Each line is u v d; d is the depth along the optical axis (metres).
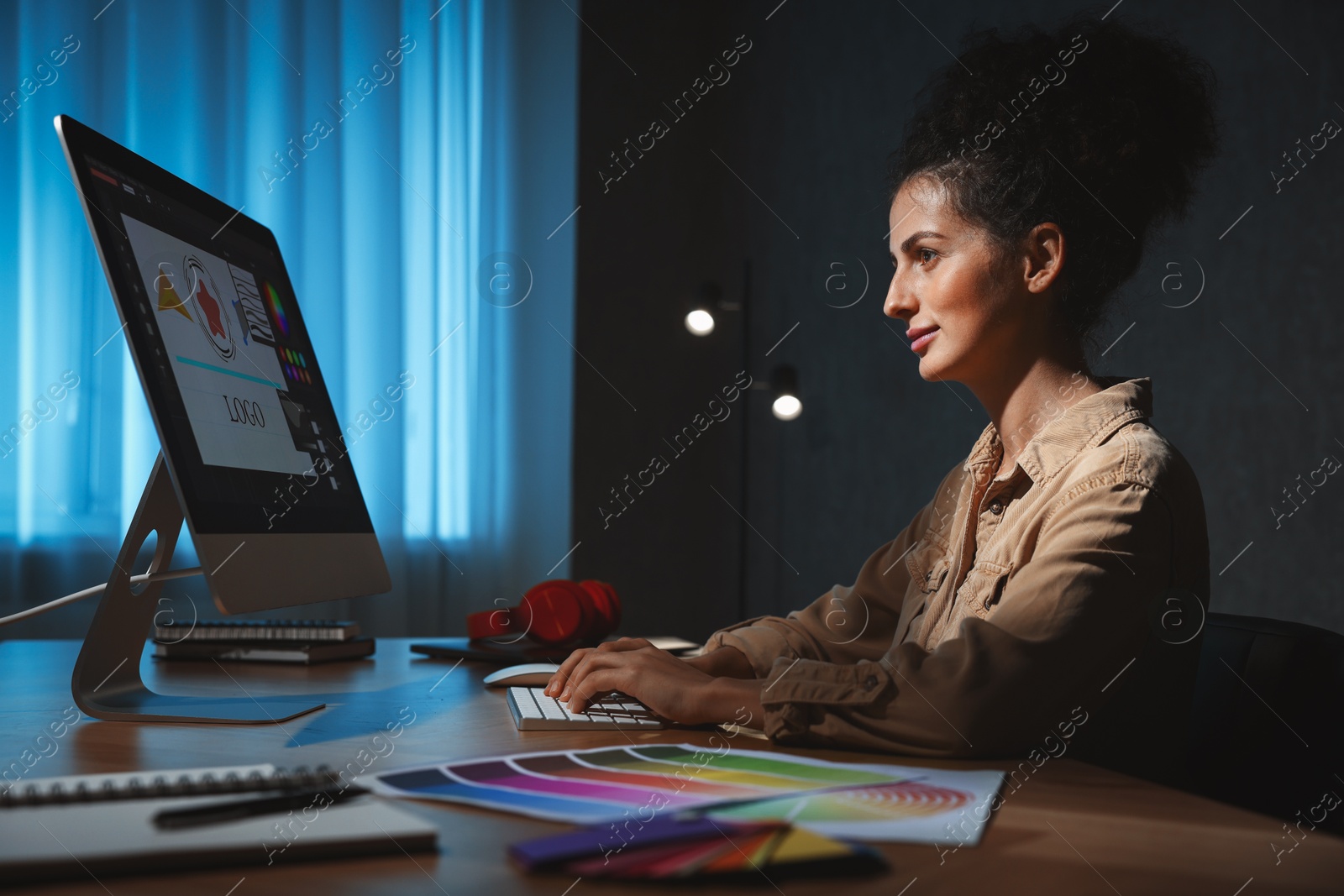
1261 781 0.88
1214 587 2.24
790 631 1.12
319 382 1.08
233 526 0.77
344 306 2.86
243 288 0.97
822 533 3.24
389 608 2.90
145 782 0.47
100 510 2.49
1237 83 2.24
